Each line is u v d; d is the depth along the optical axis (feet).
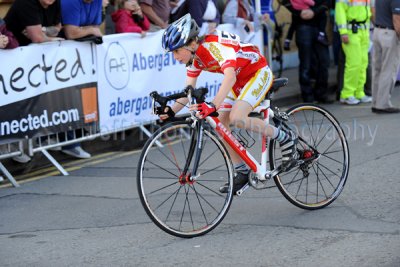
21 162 26.37
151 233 17.83
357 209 18.74
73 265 15.75
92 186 23.20
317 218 18.22
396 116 32.63
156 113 17.37
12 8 25.05
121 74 27.76
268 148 18.63
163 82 29.84
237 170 18.21
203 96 16.70
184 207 18.58
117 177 24.30
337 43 43.16
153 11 30.19
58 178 24.71
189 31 16.65
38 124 24.67
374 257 15.03
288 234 17.04
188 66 17.80
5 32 23.39
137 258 15.96
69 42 25.57
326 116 19.85
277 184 18.76
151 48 29.07
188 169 17.74
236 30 33.96
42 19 25.17
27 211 20.61
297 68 47.98
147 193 21.38
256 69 17.87
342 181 19.66
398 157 24.25
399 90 41.14
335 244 16.03
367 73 38.47
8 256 16.55
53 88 25.13
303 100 38.04
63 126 25.59
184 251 16.29
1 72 23.30
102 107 27.09
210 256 15.85
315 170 20.43
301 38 36.81
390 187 20.61
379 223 17.38
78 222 19.15
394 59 33.01
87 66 26.30
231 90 18.25
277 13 46.09
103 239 17.53
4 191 23.24
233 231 17.61
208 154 25.79
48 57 24.86
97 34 26.73
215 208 19.60
